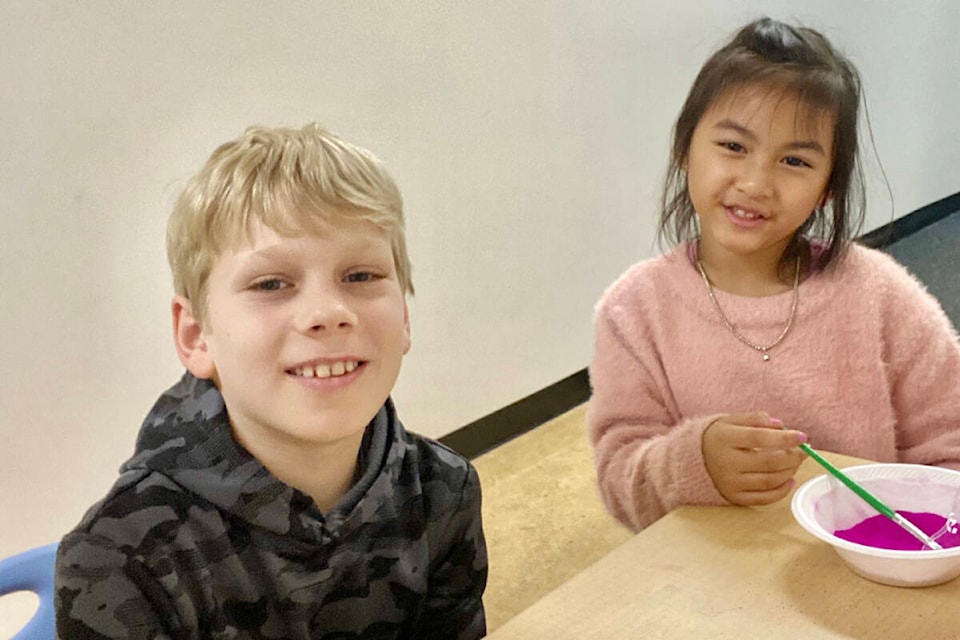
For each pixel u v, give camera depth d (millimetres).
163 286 1657
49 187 1476
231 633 762
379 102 1910
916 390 1158
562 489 2137
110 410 1626
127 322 1618
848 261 1182
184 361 806
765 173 1089
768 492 893
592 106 2451
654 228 2785
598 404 1251
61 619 732
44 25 1423
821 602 733
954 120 4027
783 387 1164
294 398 723
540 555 1875
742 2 2918
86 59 1477
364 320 733
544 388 2518
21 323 1485
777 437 884
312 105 1793
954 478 837
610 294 1275
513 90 2205
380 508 822
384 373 753
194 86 1611
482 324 2270
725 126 1102
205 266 753
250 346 722
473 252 2199
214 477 750
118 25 1501
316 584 781
